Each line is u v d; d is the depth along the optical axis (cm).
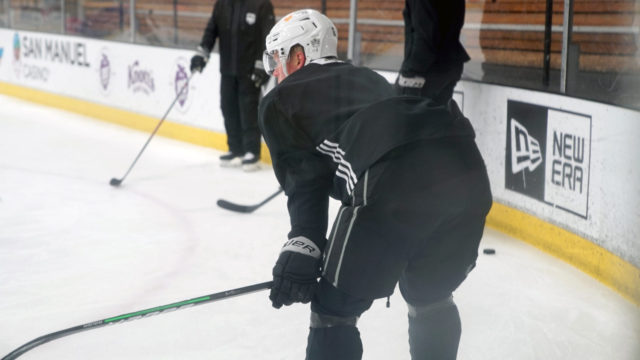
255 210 567
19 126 962
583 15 477
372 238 205
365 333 319
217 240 484
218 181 673
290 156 220
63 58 1076
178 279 404
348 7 740
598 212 396
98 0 1017
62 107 1090
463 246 220
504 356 299
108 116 997
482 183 216
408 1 474
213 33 713
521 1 531
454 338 234
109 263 434
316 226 217
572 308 354
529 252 448
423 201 205
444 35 472
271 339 317
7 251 457
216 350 306
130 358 299
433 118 212
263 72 694
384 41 687
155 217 545
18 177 680
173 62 870
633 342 311
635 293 360
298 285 212
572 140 423
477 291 376
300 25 235
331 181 220
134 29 957
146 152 806
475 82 523
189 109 853
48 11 1116
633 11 450
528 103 467
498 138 500
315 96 216
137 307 361
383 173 203
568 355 300
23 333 328
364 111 210
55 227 516
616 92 425
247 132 707
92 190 633
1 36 1220
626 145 373
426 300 230
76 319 345
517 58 536
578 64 456
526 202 470
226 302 360
